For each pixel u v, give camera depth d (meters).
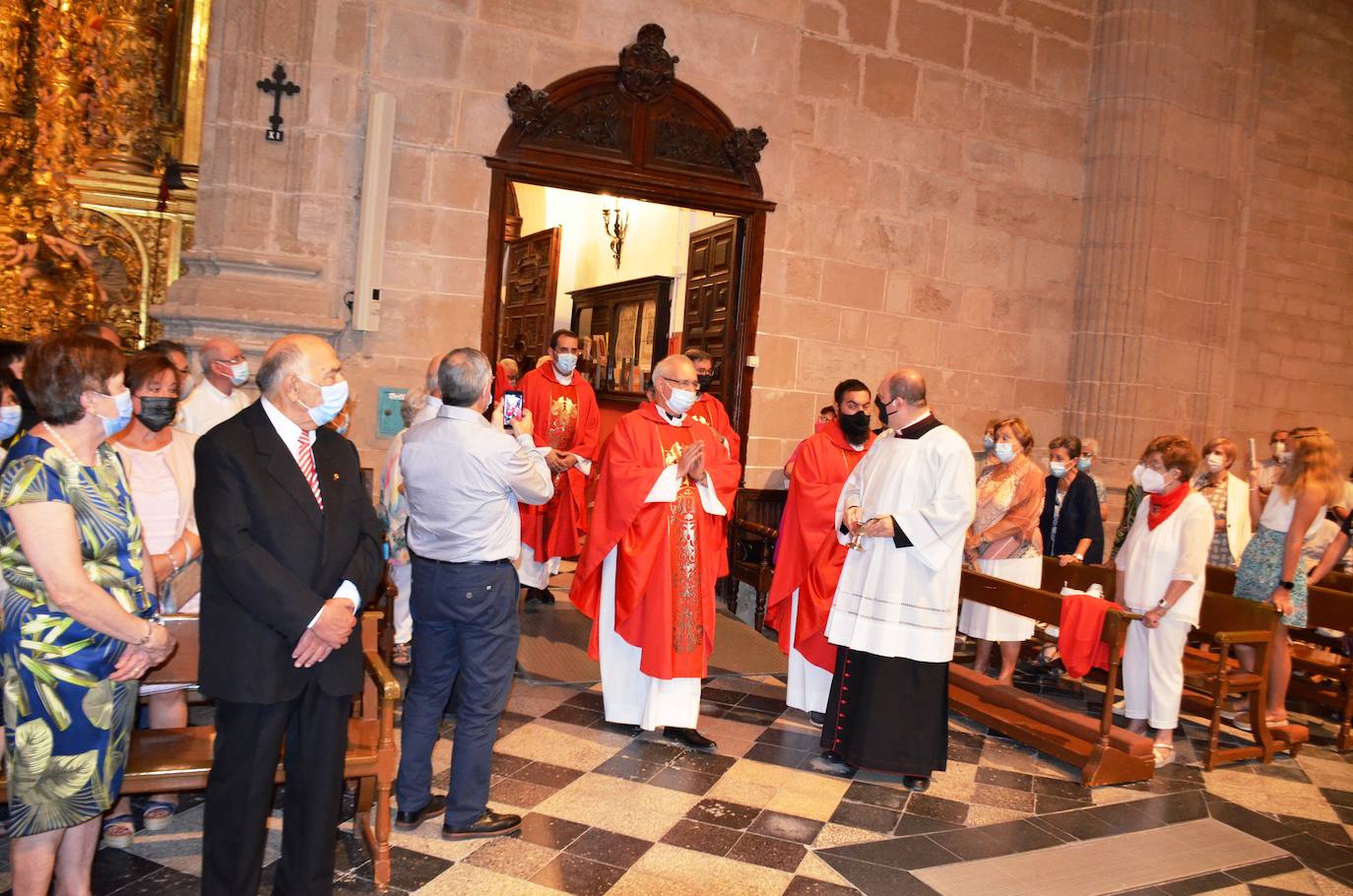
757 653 6.42
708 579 4.69
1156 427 9.16
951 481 4.14
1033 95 8.86
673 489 4.57
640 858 3.48
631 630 4.65
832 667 4.86
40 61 6.65
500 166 6.78
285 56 6.27
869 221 8.18
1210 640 6.05
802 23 7.74
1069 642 4.69
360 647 2.86
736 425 7.77
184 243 7.04
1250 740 5.43
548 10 6.88
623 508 4.61
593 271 12.12
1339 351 11.27
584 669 5.77
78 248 6.81
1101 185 9.06
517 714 4.95
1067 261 9.14
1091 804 4.30
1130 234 8.98
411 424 4.90
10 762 2.50
